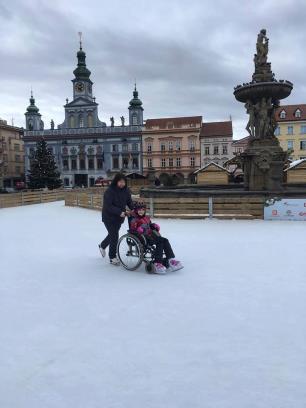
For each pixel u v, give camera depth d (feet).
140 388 9.41
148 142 243.81
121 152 247.50
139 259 20.39
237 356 10.87
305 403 8.70
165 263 20.30
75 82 254.68
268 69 52.24
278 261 21.95
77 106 253.65
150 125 244.42
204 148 236.22
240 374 9.93
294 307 14.62
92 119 252.62
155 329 12.87
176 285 17.85
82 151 252.21
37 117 278.46
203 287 17.43
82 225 41.73
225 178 107.34
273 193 42.91
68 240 31.53
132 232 20.76
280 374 9.88
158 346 11.61
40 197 87.35
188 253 24.61
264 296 15.97
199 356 10.93
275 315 13.87
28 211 63.26
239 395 9.04
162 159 242.37
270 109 52.70
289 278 18.49
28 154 260.21
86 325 13.34
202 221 40.50
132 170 246.06
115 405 8.75
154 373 10.07
